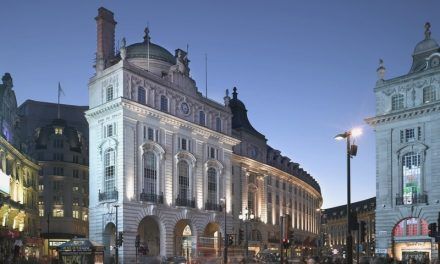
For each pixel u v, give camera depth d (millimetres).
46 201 107000
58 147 111062
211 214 71250
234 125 93000
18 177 77062
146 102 63438
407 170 61125
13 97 75375
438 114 58719
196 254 66875
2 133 68500
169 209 64062
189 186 68625
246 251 68312
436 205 57375
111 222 58906
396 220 60812
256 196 93875
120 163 59188
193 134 70500
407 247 59750
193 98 71375
